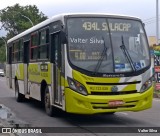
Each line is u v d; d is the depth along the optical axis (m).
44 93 14.58
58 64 12.34
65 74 11.57
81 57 11.55
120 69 11.57
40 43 14.77
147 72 11.88
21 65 18.58
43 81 14.39
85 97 11.20
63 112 14.16
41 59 14.52
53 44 13.09
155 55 24.30
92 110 11.20
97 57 11.58
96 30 11.86
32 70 16.11
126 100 11.41
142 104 11.70
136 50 11.98
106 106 11.28
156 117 13.59
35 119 13.33
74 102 11.32
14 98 22.25
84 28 11.83
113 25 12.00
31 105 18.17
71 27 11.77
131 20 12.23
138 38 12.14
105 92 11.38
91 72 11.37
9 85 22.62
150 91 11.89
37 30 15.29
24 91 17.91
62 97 11.84
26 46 17.81
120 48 11.82
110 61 11.59
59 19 12.19
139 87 11.70
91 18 11.92
